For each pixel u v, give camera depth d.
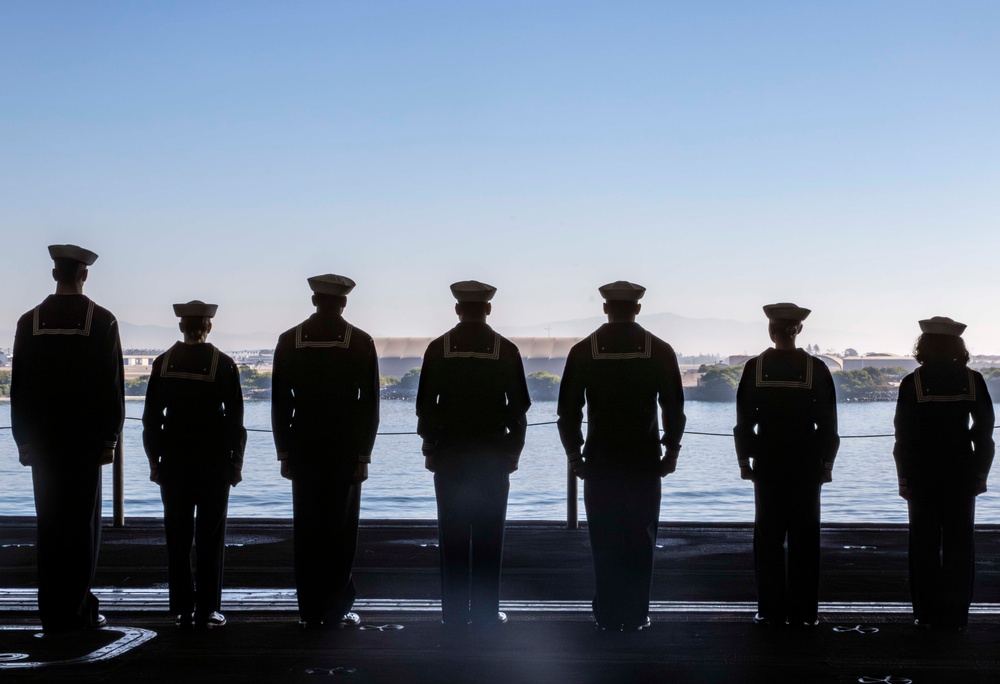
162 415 5.51
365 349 5.57
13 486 26.80
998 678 4.46
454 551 5.46
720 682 4.38
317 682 4.35
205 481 5.46
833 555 7.85
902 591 6.55
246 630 5.39
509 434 5.53
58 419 5.36
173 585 5.48
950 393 5.50
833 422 5.48
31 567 7.36
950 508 5.46
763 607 5.49
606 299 5.57
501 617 5.54
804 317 5.54
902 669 4.61
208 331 5.64
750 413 5.50
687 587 6.66
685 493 25.11
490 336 5.54
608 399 5.44
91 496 5.43
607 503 5.41
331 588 5.45
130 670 4.53
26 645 4.99
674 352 5.51
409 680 4.38
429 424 5.49
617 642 5.13
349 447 5.49
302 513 5.48
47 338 5.39
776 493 5.44
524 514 20.52
